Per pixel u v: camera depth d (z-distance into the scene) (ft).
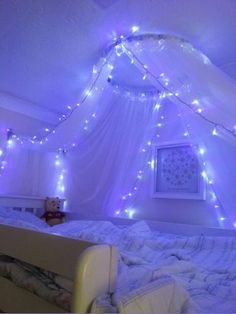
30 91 8.75
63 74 7.64
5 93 8.91
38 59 6.95
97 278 2.62
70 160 10.27
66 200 10.17
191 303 3.01
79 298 2.47
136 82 7.95
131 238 5.88
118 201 8.61
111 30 5.73
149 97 8.24
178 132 7.79
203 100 5.48
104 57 6.41
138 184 8.35
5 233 3.90
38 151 10.11
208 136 6.27
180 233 7.14
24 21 5.60
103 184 9.09
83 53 6.61
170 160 7.90
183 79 5.61
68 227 7.07
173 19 5.32
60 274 2.97
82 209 9.58
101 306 2.44
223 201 6.23
